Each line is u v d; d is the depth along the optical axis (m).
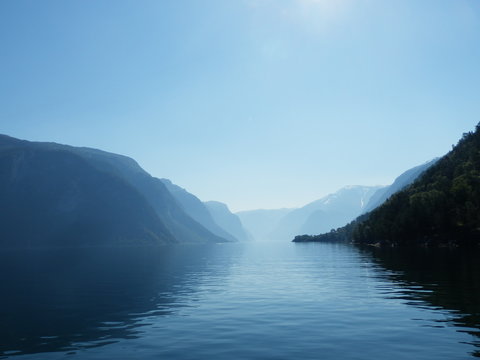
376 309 29.47
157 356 19.38
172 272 70.31
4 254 194.12
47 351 20.70
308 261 92.94
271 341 21.47
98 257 144.25
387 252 113.25
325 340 21.33
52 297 40.28
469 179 137.75
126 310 32.16
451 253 92.69
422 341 20.50
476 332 22.00
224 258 126.38
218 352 19.73
